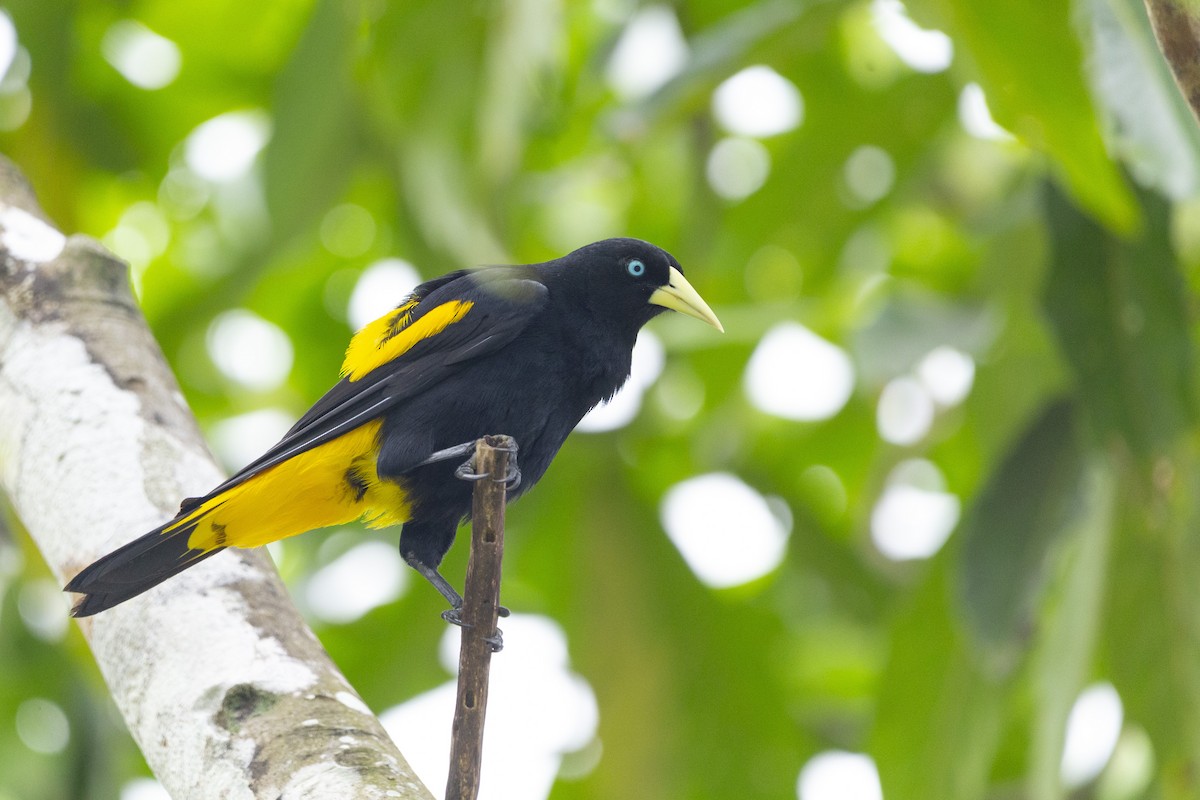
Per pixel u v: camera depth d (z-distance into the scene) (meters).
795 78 13.76
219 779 6.12
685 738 12.84
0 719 13.70
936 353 13.42
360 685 13.56
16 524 10.87
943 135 15.00
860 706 16.56
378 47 7.39
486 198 7.31
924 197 15.97
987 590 10.23
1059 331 9.34
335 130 9.91
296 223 10.77
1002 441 11.10
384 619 14.11
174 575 7.08
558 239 15.92
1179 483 9.28
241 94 13.94
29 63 10.98
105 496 7.40
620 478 13.23
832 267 14.22
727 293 14.62
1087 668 9.84
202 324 11.32
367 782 5.83
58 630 13.70
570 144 13.06
